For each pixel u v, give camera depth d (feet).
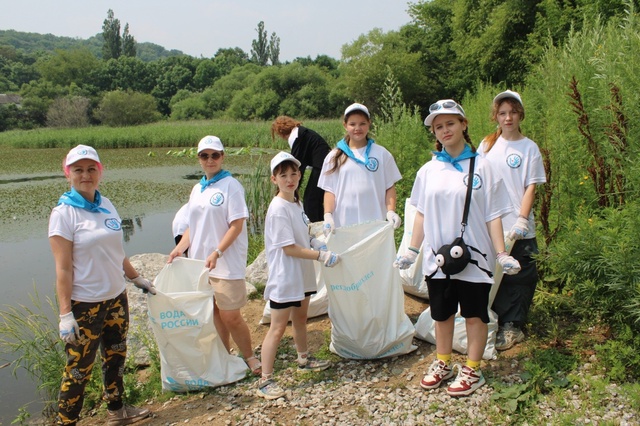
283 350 15.14
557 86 19.86
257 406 12.34
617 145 14.47
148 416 12.71
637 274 11.30
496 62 69.72
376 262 13.12
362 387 12.53
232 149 81.71
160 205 44.29
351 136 14.74
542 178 13.23
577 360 12.28
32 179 62.80
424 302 17.22
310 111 166.50
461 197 11.28
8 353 17.83
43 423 13.96
